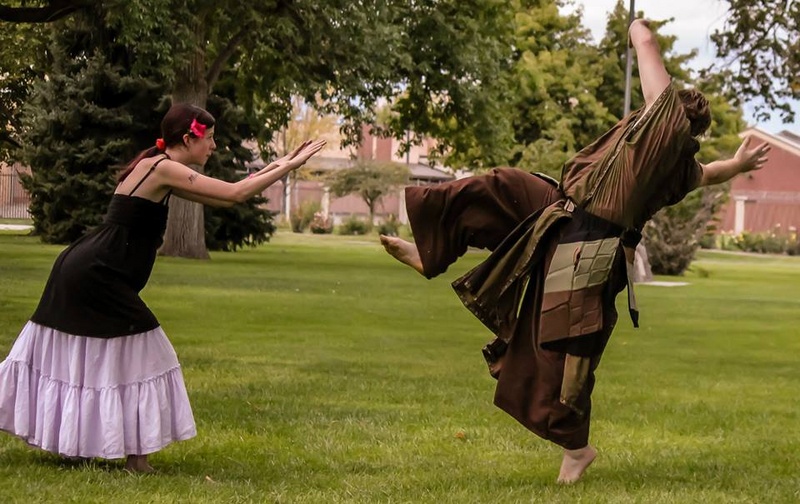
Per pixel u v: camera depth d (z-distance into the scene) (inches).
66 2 737.6
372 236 2036.2
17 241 1210.0
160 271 801.6
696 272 1267.2
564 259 170.7
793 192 2459.4
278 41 880.3
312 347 405.4
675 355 444.8
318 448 211.8
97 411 174.7
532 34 1673.2
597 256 168.9
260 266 944.9
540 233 171.9
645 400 302.4
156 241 181.3
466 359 389.4
